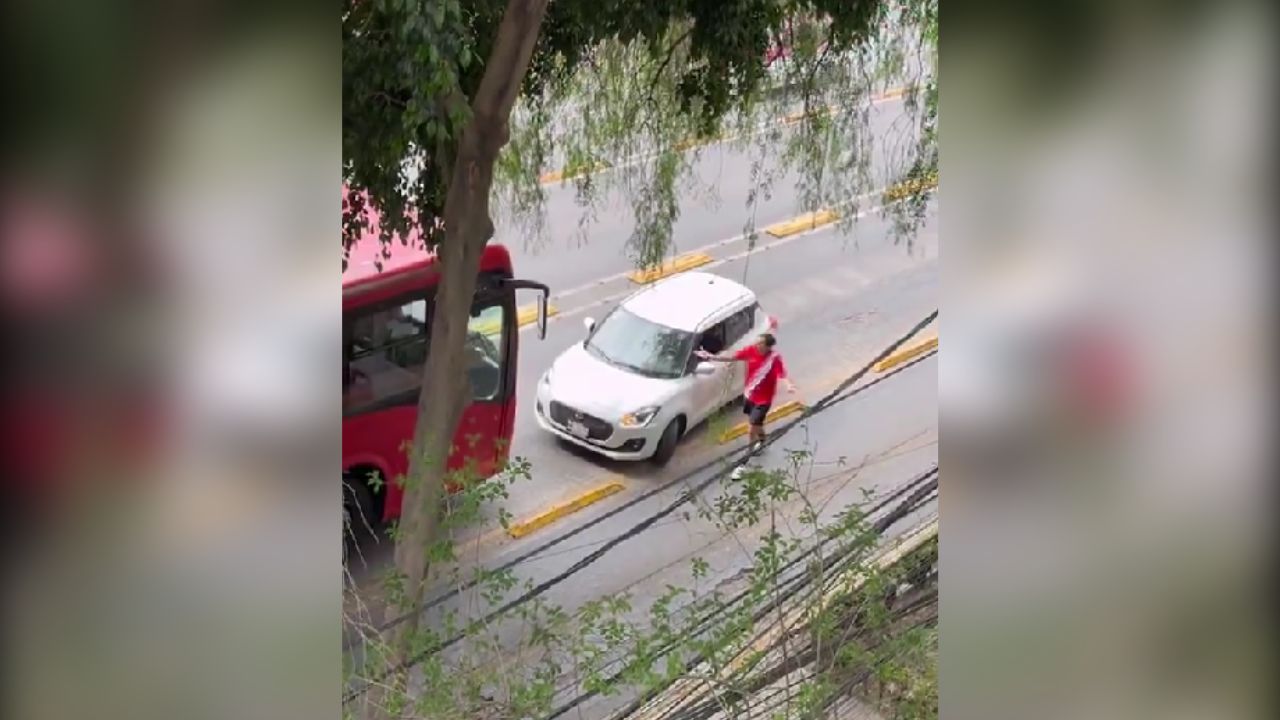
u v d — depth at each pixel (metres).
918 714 4.57
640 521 9.32
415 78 5.30
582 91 9.03
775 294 13.40
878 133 10.82
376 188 6.77
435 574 6.13
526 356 11.91
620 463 10.35
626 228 14.09
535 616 5.54
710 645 4.78
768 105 9.47
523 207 9.43
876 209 14.48
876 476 9.77
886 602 5.16
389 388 8.23
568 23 7.71
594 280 13.27
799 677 4.88
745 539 7.85
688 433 10.84
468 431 8.84
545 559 8.66
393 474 8.32
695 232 14.62
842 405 11.26
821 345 12.43
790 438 10.70
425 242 7.48
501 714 4.81
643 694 4.99
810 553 5.43
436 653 5.07
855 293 13.48
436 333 6.79
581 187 9.97
